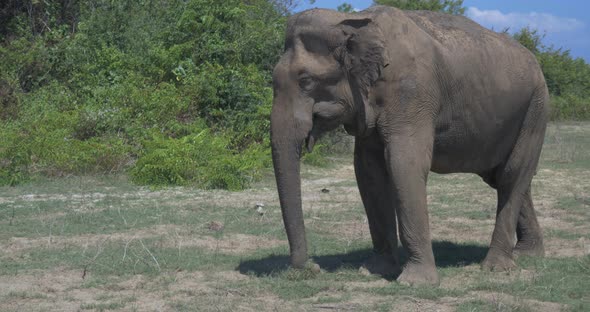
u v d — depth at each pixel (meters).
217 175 14.44
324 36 6.90
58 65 20.97
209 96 18.56
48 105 18.56
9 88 19.70
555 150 22.30
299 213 6.97
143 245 8.98
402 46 7.12
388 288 7.09
